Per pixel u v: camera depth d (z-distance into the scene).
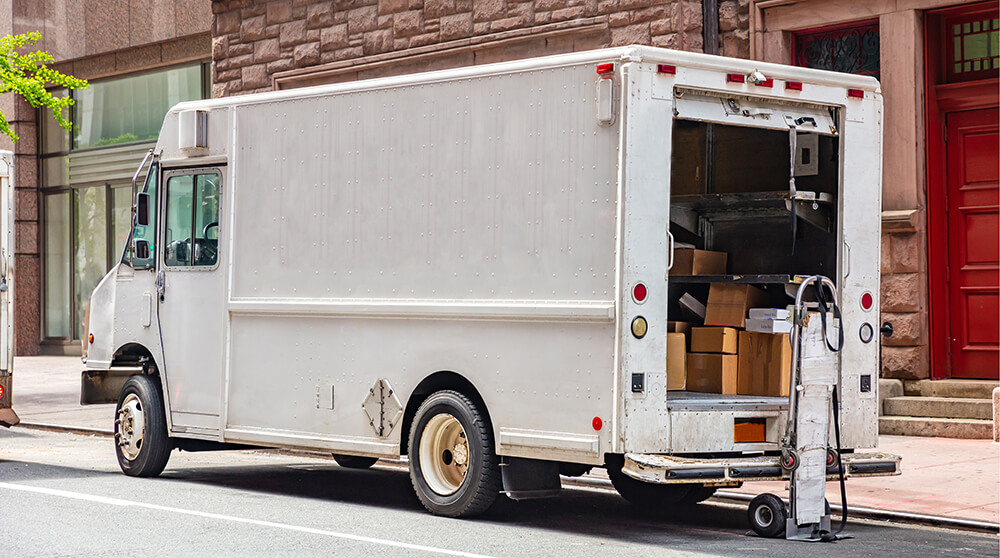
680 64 8.16
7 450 13.44
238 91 19.94
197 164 10.64
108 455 12.94
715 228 10.19
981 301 13.60
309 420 9.74
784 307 9.38
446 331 8.86
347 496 10.11
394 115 9.26
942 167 13.82
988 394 13.15
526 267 8.41
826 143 9.35
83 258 28.02
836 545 8.00
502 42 16.59
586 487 10.89
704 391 9.09
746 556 7.53
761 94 8.54
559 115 8.27
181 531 8.14
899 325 13.68
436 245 8.95
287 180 9.95
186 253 10.73
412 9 17.69
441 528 8.41
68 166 28.06
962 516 8.91
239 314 10.28
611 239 7.99
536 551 7.58
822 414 8.26
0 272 12.64
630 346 7.91
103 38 26.06
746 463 8.02
